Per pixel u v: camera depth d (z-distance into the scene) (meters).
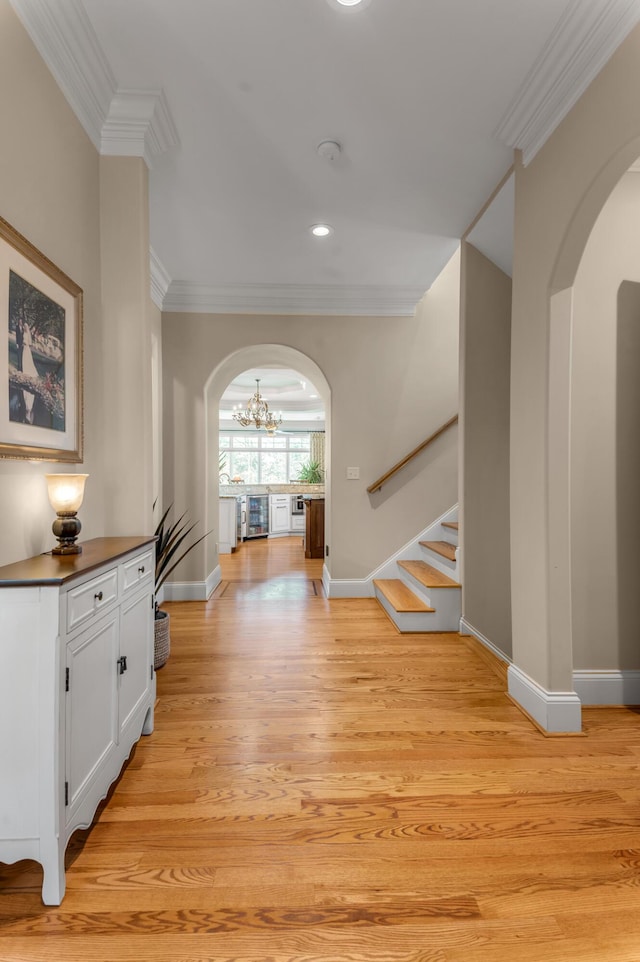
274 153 2.33
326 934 1.12
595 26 1.57
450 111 2.05
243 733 2.01
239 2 1.56
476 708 2.23
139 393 2.12
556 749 1.90
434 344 4.25
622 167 1.65
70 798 1.24
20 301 1.42
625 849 1.39
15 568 1.30
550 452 2.00
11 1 1.39
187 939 1.10
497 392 3.19
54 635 1.15
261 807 1.56
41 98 1.58
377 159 2.38
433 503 4.29
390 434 4.24
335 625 3.48
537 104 1.93
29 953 1.07
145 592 1.91
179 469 4.10
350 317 4.19
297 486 9.46
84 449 1.93
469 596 3.23
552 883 1.27
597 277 2.28
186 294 4.00
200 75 1.87
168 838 1.42
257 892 1.23
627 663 2.30
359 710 2.21
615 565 2.29
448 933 1.12
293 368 4.80
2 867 1.30
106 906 1.18
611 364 2.29
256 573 5.46
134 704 1.76
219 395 4.74
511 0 1.55
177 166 2.43
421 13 1.61
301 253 3.43
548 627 2.02
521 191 2.21
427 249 3.36
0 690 1.15
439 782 1.69
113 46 1.73
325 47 1.74
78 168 1.88
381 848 1.39
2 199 1.37
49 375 1.61
